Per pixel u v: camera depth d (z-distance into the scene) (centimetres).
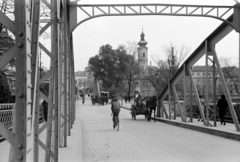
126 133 1491
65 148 980
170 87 2131
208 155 907
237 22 1418
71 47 1742
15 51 297
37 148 601
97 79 9462
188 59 1780
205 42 1526
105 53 9200
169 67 4688
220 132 1370
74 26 1506
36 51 387
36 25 399
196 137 1334
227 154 922
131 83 7425
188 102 2473
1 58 294
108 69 9100
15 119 300
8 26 295
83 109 4097
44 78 651
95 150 1003
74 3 1515
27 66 304
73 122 1970
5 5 1595
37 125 603
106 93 6788
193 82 1744
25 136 300
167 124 2009
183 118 1945
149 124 2014
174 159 847
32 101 350
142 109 2386
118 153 945
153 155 909
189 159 848
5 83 1744
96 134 1455
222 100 1677
